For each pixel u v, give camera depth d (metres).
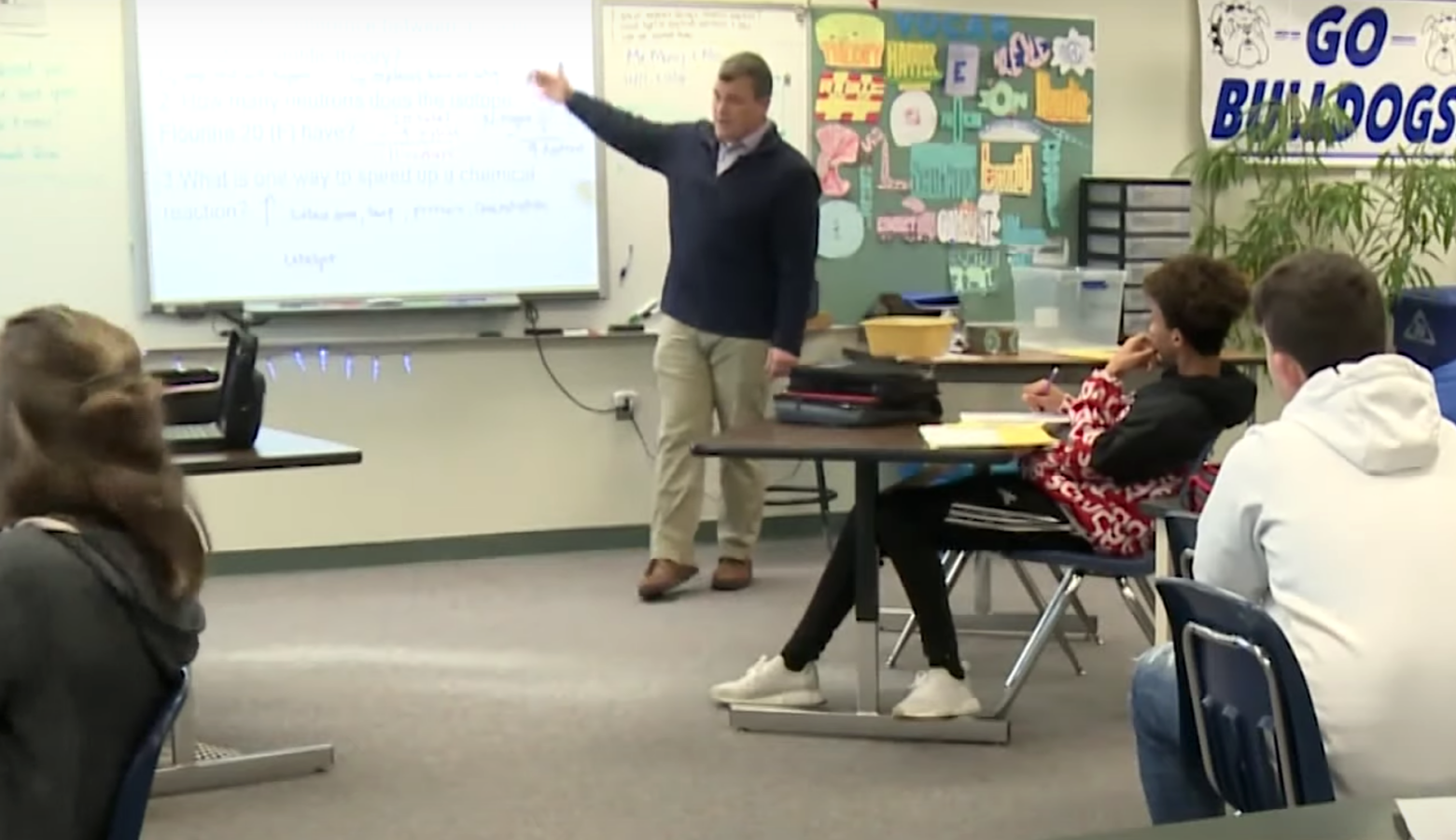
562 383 5.41
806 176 4.68
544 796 3.18
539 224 5.27
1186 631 2.00
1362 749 1.87
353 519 5.26
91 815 1.61
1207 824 1.37
